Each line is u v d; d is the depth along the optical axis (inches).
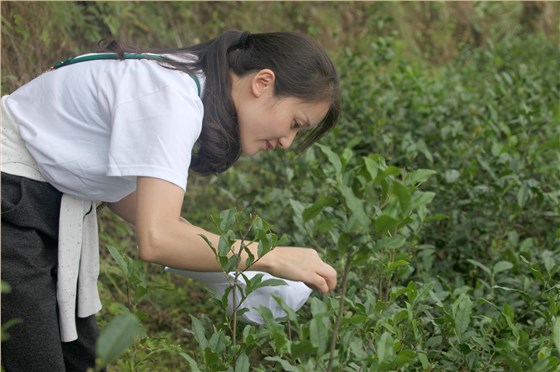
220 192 207.2
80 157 88.7
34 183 91.4
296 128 93.9
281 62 90.0
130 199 105.4
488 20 436.1
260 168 202.5
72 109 89.5
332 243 139.9
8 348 91.3
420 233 154.9
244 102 91.3
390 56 242.1
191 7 275.0
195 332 85.7
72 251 94.6
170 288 89.5
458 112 214.8
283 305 70.6
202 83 90.0
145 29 235.6
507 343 88.0
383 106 201.6
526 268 136.7
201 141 91.3
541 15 444.1
